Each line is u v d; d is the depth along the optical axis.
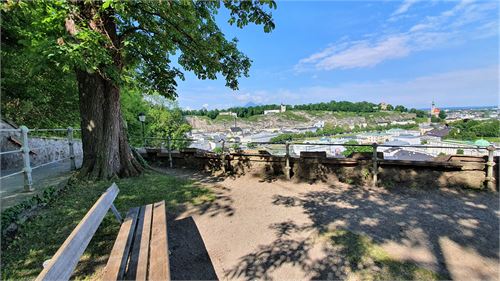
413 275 2.57
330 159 6.18
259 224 3.82
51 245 2.90
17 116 10.10
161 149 9.23
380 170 5.74
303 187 5.82
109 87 6.12
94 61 4.43
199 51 6.58
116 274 1.91
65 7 4.32
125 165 6.52
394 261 2.80
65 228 3.31
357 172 5.94
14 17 5.65
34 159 7.79
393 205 4.46
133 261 2.12
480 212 4.04
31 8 4.41
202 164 8.06
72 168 6.39
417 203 4.52
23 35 5.42
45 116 11.21
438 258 2.85
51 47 3.96
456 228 3.53
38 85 9.96
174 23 5.92
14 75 8.99
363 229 3.55
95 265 2.62
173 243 3.29
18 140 7.23
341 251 3.01
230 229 3.67
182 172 7.80
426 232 3.43
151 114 27.23
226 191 5.55
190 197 5.02
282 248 3.12
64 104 11.41
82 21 4.85
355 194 5.16
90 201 4.31
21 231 3.14
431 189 5.22
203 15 6.19
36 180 5.10
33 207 3.72
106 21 5.66
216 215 4.18
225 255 3.01
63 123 11.93
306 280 2.54
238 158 7.27
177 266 2.79
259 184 6.15
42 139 8.27
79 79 6.03
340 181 6.11
